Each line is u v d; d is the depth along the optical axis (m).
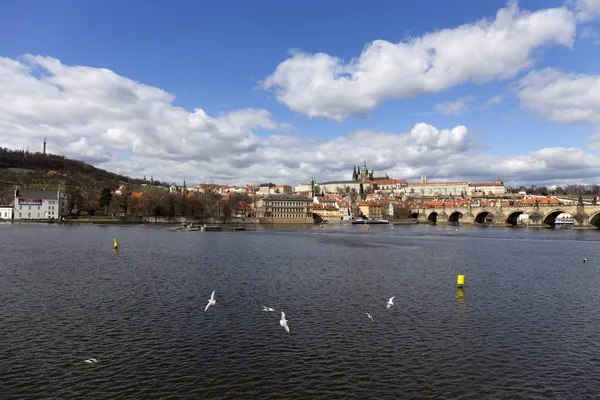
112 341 43.50
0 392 32.72
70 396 32.28
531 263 104.38
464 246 152.62
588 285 75.00
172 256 110.44
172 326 48.38
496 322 51.53
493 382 35.47
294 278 78.94
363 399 32.44
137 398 32.09
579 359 40.34
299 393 33.16
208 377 35.62
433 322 51.25
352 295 64.88
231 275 81.25
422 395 33.19
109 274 80.56
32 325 48.38
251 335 45.72
